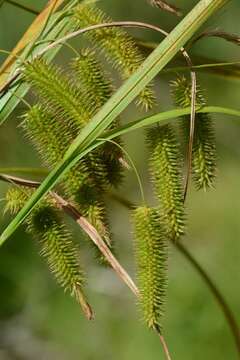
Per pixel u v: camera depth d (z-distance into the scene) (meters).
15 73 0.73
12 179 0.75
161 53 0.71
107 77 0.73
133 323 1.31
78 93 0.72
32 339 1.34
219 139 1.61
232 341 1.26
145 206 0.72
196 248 1.47
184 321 1.27
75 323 1.33
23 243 1.34
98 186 0.73
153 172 0.72
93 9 0.74
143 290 0.71
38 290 1.35
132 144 1.57
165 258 0.72
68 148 0.71
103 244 0.73
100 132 0.71
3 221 1.33
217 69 0.81
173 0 1.59
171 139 0.72
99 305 1.34
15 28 1.42
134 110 1.57
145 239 0.71
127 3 1.58
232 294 1.34
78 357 1.31
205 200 1.52
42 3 1.41
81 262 1.33
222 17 1.62
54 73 0.72
